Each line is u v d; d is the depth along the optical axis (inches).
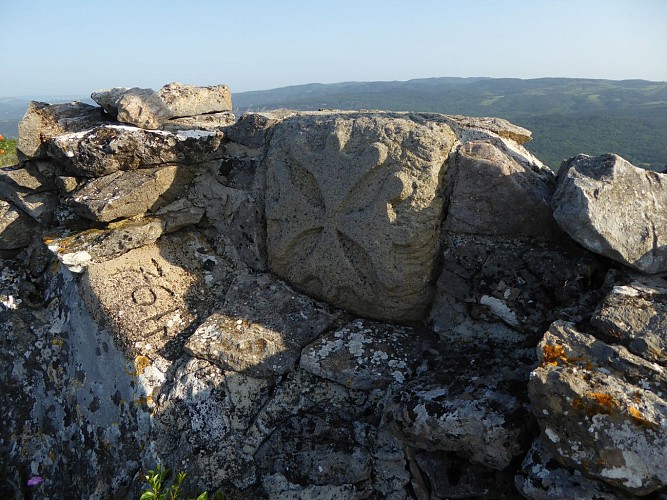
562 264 105.7
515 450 89.7
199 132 151.4
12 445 146.3
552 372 82.9
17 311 153.6
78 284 140.9
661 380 80.0
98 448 127.8
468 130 127.4
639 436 75.9
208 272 147.6
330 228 124.9
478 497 96.5
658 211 99.5
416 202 114.5
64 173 153.9
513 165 115.9
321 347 119.3
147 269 141.7
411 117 130.7
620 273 101.1
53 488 136.6
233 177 151.0
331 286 128.5
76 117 162.2
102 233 141.6
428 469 101.7
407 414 97.4
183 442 115.1
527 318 108.1
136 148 143.3
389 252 116.9
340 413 112.4
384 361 115.1
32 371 148.7
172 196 152.6
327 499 103.3
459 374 104.0
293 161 133.3
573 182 98.1
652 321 87.3
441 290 120.6
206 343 122.8
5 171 155.8
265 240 144.6
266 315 129.4
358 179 119.3
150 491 100.8
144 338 129.5
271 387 118.6
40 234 161.2
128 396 124.3
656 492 77.6
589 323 92.7
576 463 80.7
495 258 111.8
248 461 111.5
